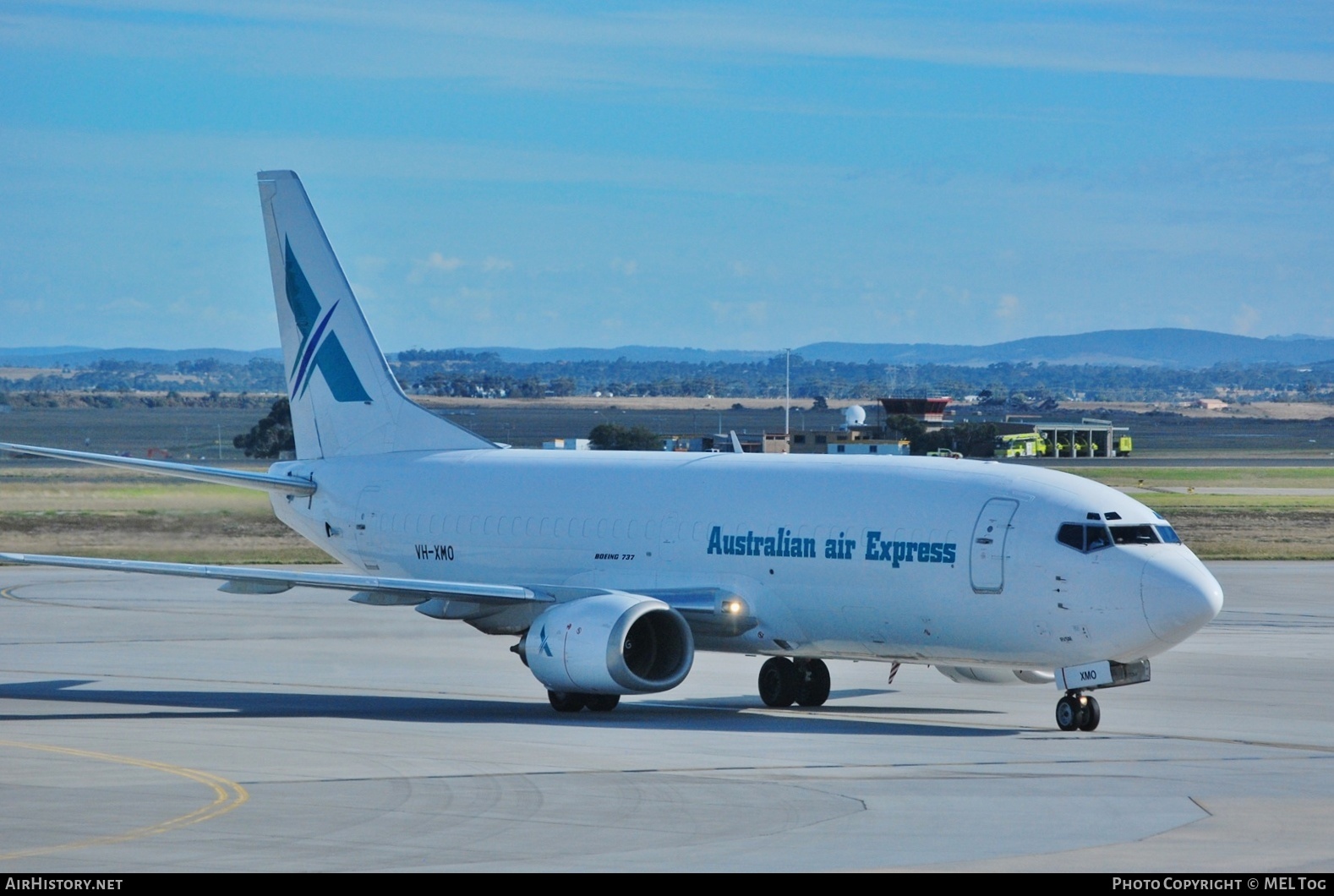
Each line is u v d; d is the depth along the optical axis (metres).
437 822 39.34
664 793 43.66
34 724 58.47
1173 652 89.25
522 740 54.59
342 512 80.75
